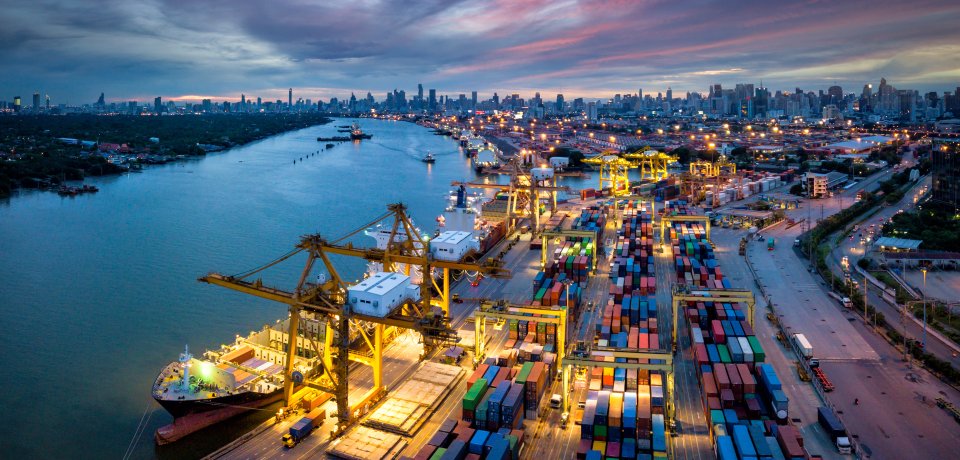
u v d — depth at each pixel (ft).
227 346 410.72
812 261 615.57
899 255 598.34
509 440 281.95
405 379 370.12
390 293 335.67
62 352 433.89
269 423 322.55
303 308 335.26
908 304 477.77
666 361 320.29
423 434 308.19
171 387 338.13
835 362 389.60
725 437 284.82
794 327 447.01
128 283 582.76
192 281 590.96
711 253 619.26
